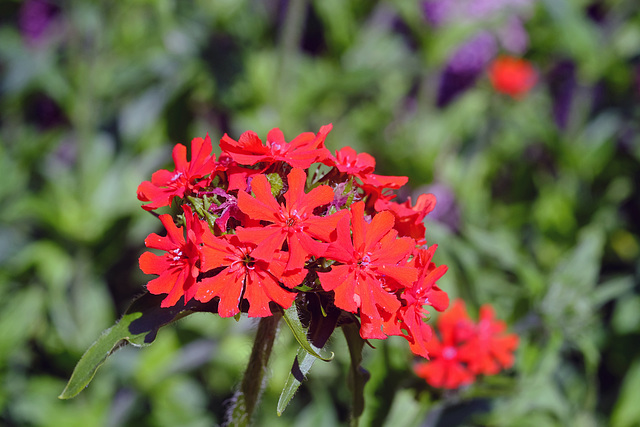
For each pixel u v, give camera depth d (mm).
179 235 338
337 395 571
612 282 632
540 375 481
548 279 525
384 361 449
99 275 661
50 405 608
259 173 346
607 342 655
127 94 722
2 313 606
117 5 693
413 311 342
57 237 646
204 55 697
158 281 340
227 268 334
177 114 694
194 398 643
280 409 334
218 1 723
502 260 557
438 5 729
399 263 342
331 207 348
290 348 545
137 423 622
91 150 666
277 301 330
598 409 629
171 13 697
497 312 552
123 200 672
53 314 636
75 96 660
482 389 458
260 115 683
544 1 722
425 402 455
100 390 623
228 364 623
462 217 700
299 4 667
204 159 347
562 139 746
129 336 349
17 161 676
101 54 698
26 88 696
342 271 331
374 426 448
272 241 330
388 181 356
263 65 711
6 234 673
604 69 747
